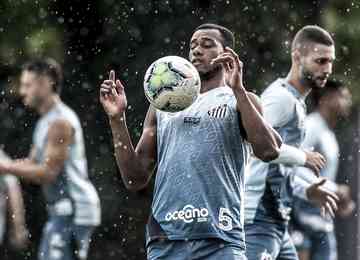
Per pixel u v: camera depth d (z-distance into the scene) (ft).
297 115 65.98
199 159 53.52
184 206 53.42
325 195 67.21
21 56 114.73
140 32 119.65
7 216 107.76
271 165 65.00
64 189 81.30
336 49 114.01
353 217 114.52
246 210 65.36
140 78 118.93
